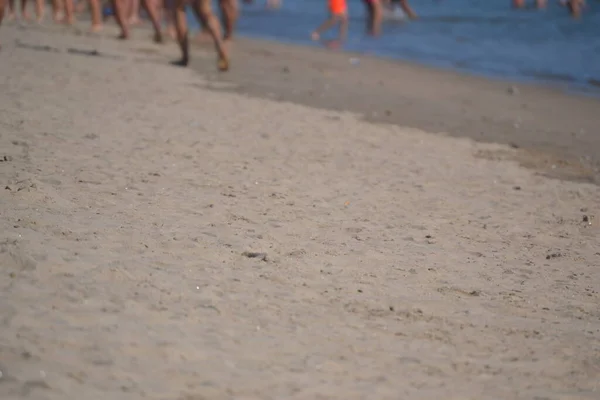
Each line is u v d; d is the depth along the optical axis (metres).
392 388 11.90
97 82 33.94
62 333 12.11
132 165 22.41
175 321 13.14
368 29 68.44
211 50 49.94
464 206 22.47
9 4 59.41
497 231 20.69
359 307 14.81
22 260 14.59
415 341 13.71
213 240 17.36
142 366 11.51
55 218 17.41
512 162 28.27
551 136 33.22
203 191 20.95
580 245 20.25
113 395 10.61
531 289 16.91
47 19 61.00
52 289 13.65
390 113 35.03
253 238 17.86
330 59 51.72
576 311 15.93
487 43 64.62
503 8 86.00
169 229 17.67
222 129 27.91
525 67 54.41
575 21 75.69
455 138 31.41
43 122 25.94
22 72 34.44
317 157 25.67
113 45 47.72
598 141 32.72
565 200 24.16
